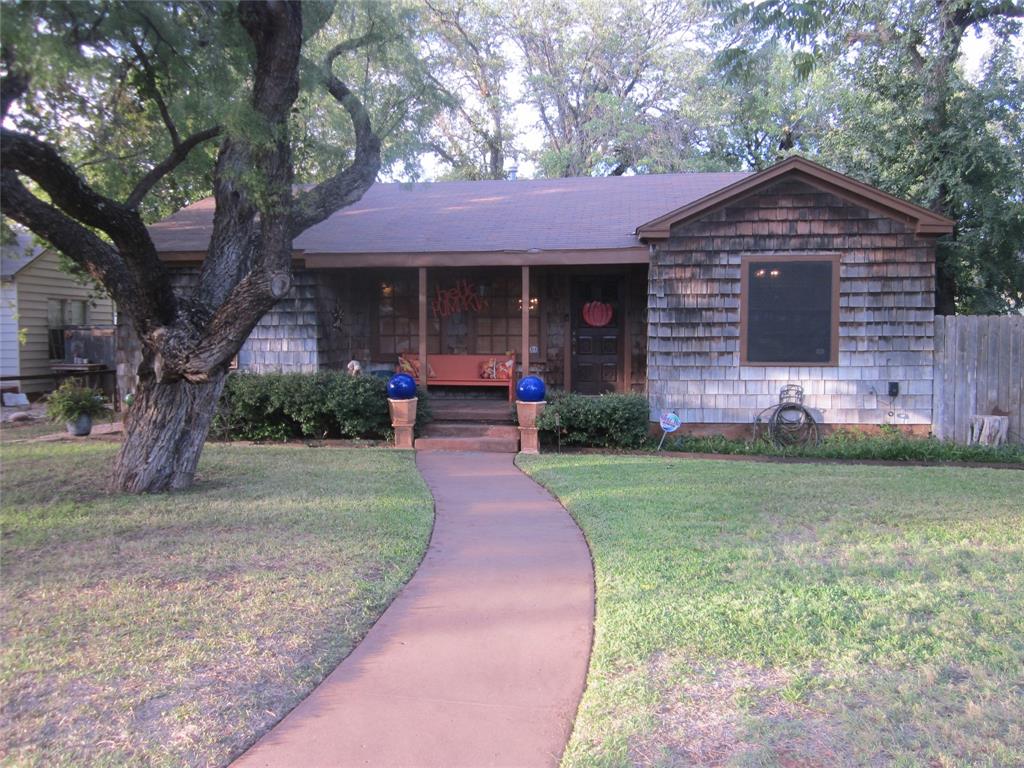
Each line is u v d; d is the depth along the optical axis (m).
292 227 7.37
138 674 3.53
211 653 3.76
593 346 13.06
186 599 4.46
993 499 7.13
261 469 8.60
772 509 6.68
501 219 12.81
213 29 7.49
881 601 4.36
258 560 5.20
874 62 13.48
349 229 12.61
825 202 10.62
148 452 7.37
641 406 10.50
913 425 10.73
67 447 10.16
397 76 8.63
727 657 3.70
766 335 10.83
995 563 5.07
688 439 10.80
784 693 3.33
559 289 13.05
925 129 13.27
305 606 4.37
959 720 3.09
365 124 8.29
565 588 4.83
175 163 7.84
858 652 3.71
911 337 10.63
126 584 4.70
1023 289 14.45
